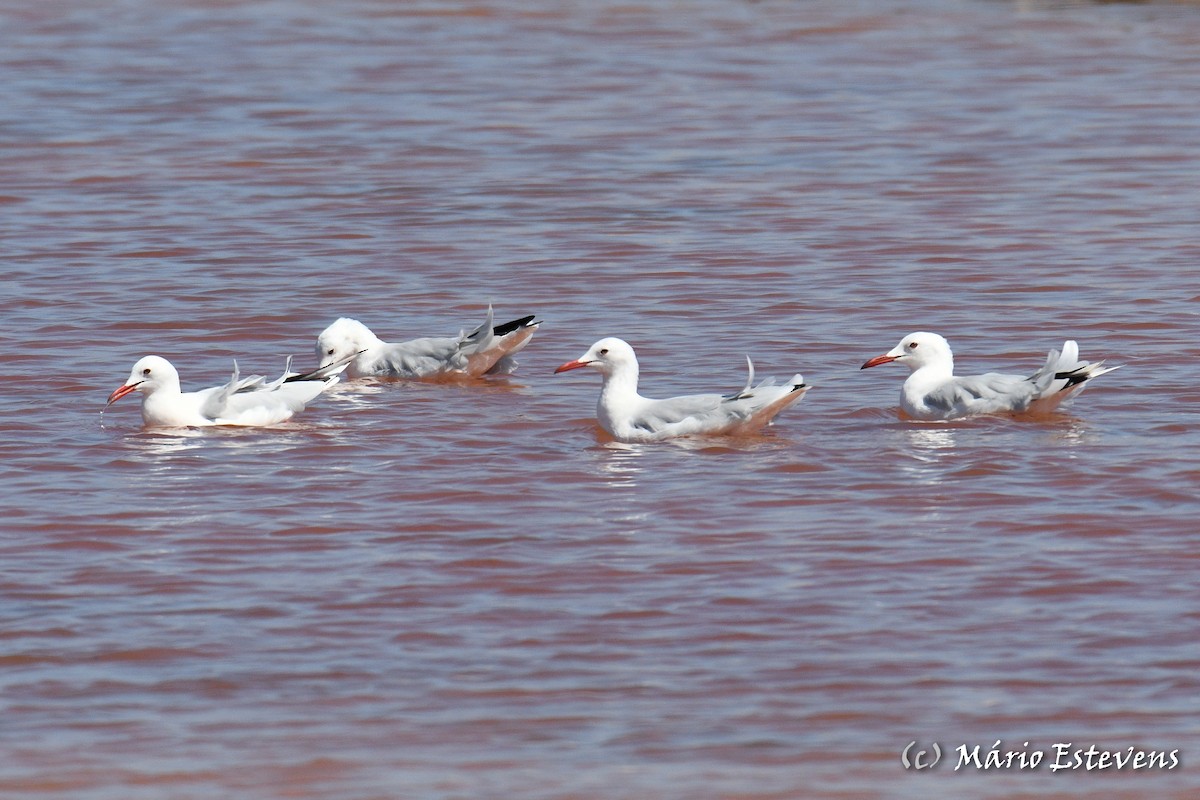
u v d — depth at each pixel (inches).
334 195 1259.2
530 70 1736.0
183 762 467.5
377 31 1941.4
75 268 1051.9
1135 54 1803.6
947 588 572.1
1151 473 677.9
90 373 837.8
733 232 1148.5
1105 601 560.7
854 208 1214.3
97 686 509.7
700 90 1646.2
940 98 1603.1
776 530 624.1
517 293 1006.4
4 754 471.2
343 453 718.5
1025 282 1014.4
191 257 1084.5
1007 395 750.5
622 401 737.6
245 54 1812.3
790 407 780.6
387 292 1010.7
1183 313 939.3
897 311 954.1
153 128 1481.3
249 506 652.1
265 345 903.7
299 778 459.5
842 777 460.4
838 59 1788.9
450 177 1317.7
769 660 524.1
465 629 545.3
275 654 529.3
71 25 1974.7
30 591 573.0
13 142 1419.8
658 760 468.1
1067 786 458.0
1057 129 1473.9
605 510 646.5
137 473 690.8
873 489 666.2
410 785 455.2
